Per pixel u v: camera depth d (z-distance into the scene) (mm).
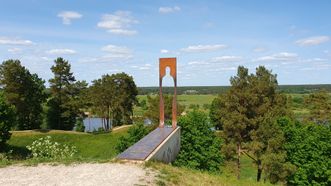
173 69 26219
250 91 44219
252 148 39688
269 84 46562
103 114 84812
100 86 84188
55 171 13375
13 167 14188
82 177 12367
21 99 63469
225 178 19734
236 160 42562
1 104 45281
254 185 20125
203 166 37812
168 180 13078
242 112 43156
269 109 44812
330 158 36156
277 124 41312
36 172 13203
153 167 14570
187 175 15109
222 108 45438
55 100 73750
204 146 38000
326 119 63312
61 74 74000
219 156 38656
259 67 49250
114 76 83625
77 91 76125
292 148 39219
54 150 27938
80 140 58094
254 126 43094
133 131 42344
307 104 67812
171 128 25625
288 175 37469
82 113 76938
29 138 56219
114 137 59000
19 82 64812
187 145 37719
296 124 43844
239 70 45344
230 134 43406
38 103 67938
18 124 65750
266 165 37750
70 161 15344
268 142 39312
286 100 49188
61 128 74625
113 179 12172
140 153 16156
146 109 61000
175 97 26469
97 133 62219
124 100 82812
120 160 15242
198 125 38812
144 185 11633
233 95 44188
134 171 13562
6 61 64750
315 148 36844
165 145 19344
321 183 36250
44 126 73438
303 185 36906
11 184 11312
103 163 14938
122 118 85000
